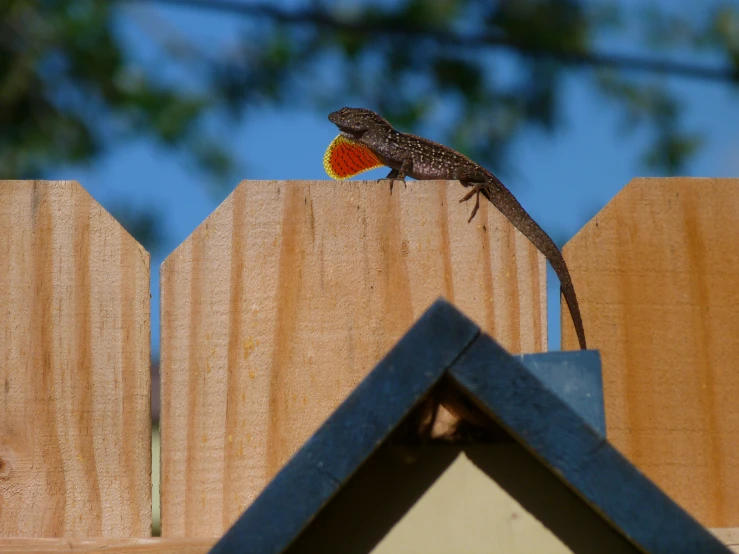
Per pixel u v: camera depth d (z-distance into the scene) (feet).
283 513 7.66
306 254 11.03
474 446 8.70
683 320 11.32
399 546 8.50
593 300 11.34
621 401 11.16
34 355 10.87
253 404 10.80
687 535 7.56
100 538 10.34
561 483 8.61
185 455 10.73
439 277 11.02
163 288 10.96
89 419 10.79
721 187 11.54
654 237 11.45
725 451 11.09
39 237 11.03
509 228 11.10
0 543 10.27
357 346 10.89
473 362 7.81
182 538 10.39
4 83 27.94
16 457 10.71
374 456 8.64
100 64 28.89
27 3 28.55
